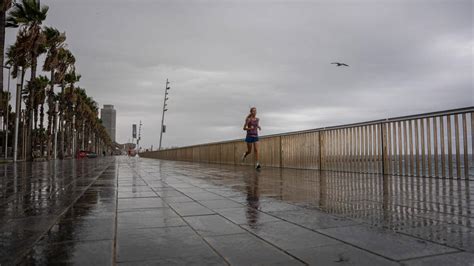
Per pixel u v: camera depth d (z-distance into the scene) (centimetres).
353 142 979
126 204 439
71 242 261
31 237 275
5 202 457
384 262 212
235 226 314
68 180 792
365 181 712
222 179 806
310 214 366
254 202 450
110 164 1925
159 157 4012
